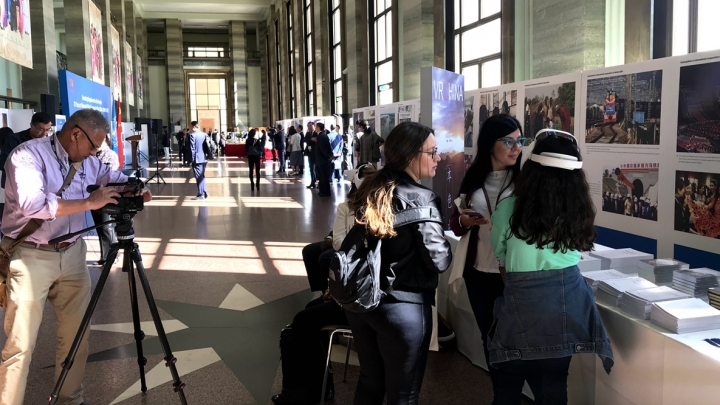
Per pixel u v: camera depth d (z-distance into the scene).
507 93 5.43
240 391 3.31
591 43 6.61
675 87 3.47
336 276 2.05
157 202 11.90
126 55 26.45
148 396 3.23
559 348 2.10
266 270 6.15
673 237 3.55
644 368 2.25
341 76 20.59
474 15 10.48
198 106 44.97
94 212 6.18
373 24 16.95
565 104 4.55
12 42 9.27
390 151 2.24
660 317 2.23
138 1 37.22
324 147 12.38
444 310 4.00
